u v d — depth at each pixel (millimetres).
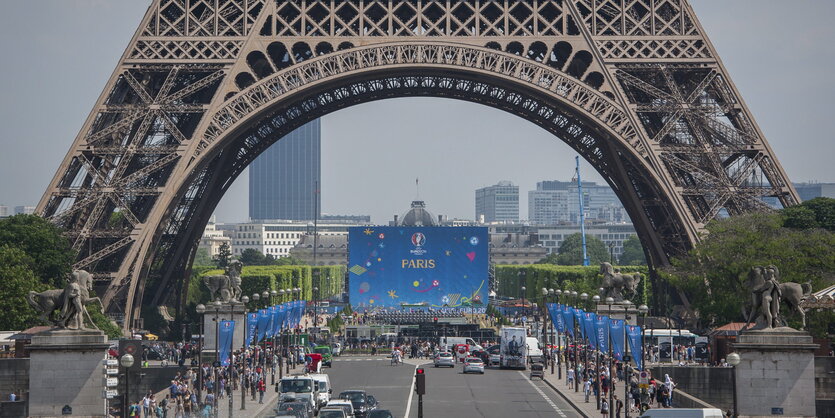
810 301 196875
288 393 160875
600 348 178625
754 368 135375
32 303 140250
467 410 171750
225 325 175500
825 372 175375
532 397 192750
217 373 192000
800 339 135125
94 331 139375
